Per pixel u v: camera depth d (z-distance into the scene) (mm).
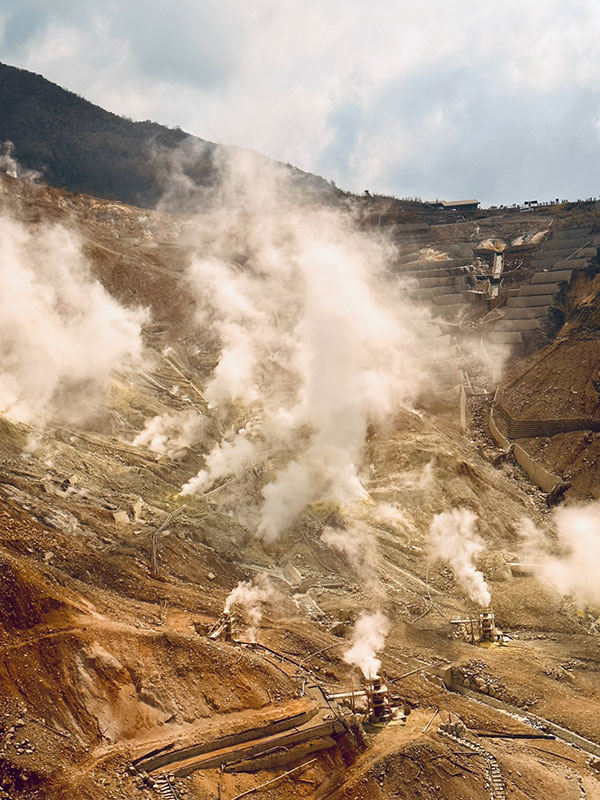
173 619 43875
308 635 47219
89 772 31359
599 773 39094
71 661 35906
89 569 47188
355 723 36719
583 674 48281
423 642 50562
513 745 40125
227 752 33844
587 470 78375
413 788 34219
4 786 29688
